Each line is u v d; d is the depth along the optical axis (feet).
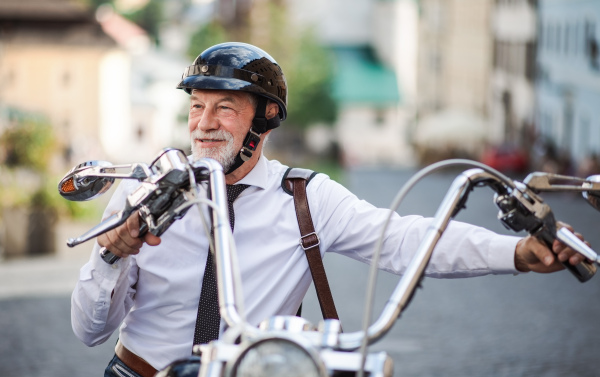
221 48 14.40
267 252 14.38
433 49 344.90
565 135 197.98
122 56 247.29
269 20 239.50
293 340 8.90
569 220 102.32
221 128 14.28
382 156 356.18
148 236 11.76
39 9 238.48
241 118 14.33
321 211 14.74
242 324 9.91
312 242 14.39
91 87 241.55
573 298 54.65
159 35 429.79
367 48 369.50
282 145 263.90
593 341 42.68
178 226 14.08
